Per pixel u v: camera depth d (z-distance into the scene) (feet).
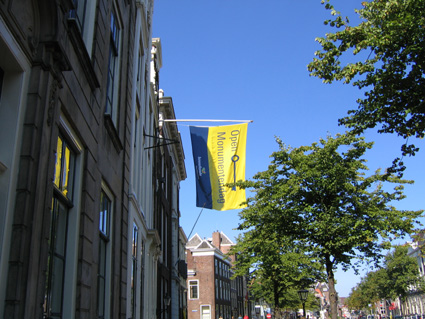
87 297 22.21
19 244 14.40
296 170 50.31
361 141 49.65
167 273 86.79
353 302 277.64
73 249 21.17
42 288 15.81
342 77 29.84
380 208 49.34
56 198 19.33
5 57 14.99
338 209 48.60
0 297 13.75
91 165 24.20
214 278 180.04
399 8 26.99
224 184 51.47
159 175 79.61
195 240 199.93
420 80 28.32
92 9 25.58
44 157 16.39
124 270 34.04
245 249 75.15
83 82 22.77
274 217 51.06
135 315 43.75
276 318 77.25
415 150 30.68
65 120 20.08
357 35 29.09
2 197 14.49
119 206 33.27
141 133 51.55
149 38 61.62
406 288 186.60
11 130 15.17
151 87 65.46
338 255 48.52
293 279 74.23
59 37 17.38
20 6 15.31
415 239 48.73
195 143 52.49
